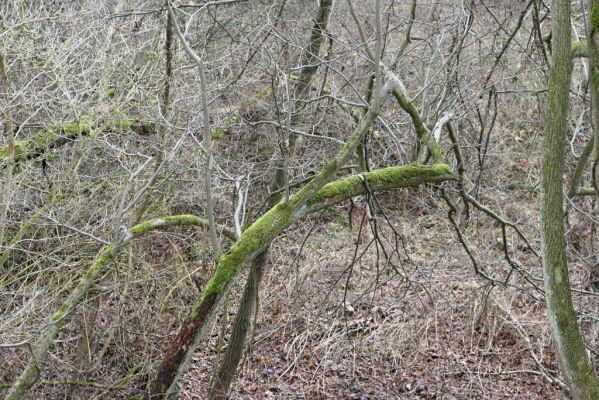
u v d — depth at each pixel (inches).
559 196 131.6
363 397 328.2
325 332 361.4
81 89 287.6
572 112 329.4
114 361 308.5
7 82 257.3
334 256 402.9
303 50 256.1
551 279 133.0
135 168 293.6
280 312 373.4
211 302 171.2
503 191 417.7
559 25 129.3
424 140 196.9
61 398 278.8
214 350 352.5
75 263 274.4
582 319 308.5
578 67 363.9
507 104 416.5
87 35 323.6
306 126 304.0
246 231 173.6
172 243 291.3
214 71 326.3
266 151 350.0
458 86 252.1
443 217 396.5
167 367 173.8
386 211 441.1
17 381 202.4
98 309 285.3
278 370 345.4
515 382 334.6
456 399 325.4
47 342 205.3
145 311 302.5
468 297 369.7
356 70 300.2
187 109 293.1
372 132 257.8
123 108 307.9
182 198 317.4
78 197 289.4
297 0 335.0
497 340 360.8
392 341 354.3
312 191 171.5
